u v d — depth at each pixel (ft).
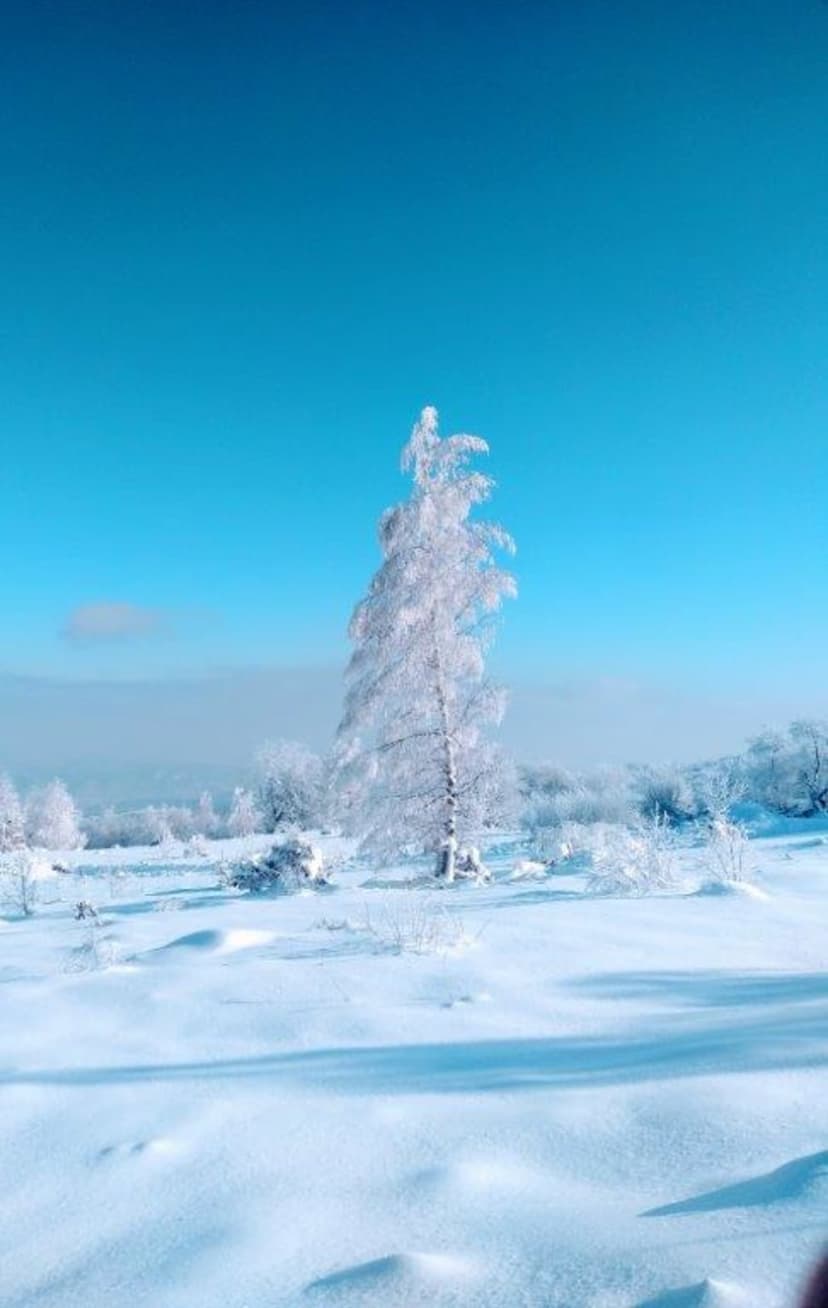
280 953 28.25
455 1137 12.32
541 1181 10.68
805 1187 8.94
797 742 118.83
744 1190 9.43
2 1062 17.57
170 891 63.52
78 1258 9.79
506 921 33.60
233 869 63.21
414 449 65.87
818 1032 15.44
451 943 28.40
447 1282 7.99
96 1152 12.75
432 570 65.00
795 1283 7.12
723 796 101.50
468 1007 20.20
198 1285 8.73
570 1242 8.65
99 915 46.88
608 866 46.83
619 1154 11.27
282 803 165.78
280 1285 8.54
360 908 42.52
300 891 56.75
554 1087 14.01
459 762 64.54
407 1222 9.78
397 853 65.92
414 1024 18.93
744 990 20.51
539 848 76.18
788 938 28.78
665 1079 13.75
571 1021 18.71
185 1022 20.08
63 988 23.99
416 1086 14.74
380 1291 7.93
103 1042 18.76
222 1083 15.53
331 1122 13.29
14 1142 13.35
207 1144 12.75
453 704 64.90
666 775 115.34
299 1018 19.83
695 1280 7.41
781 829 94.43
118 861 108.06
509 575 65.36
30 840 180.24
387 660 65.05
